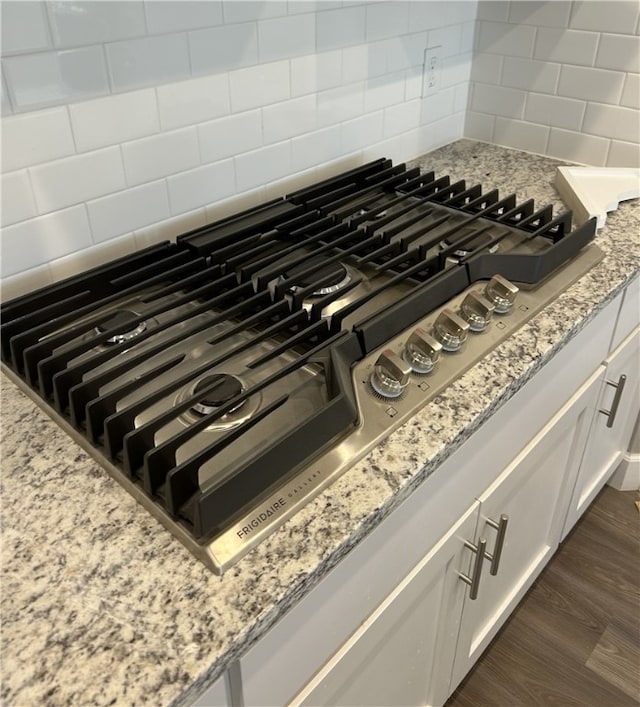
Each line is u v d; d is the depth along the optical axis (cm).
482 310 101
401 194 139
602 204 139
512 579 141
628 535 184
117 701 56
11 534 71
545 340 102
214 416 74
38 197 102
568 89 163
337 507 74
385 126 159
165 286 108
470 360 96
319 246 118
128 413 76
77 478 77
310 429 76
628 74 153
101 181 108
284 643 71
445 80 171
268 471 72
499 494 110
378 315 94
